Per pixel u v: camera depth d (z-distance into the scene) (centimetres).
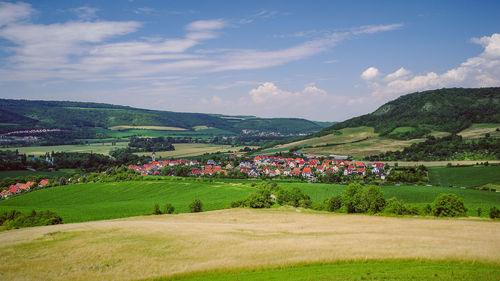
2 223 8238
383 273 2859
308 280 2772
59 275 3266
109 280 3119
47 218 7662
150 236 4634
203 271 3228
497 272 2781
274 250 3825
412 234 4616
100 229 5081
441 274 2762
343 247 3844
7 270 3412
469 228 5028
